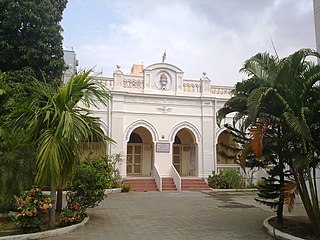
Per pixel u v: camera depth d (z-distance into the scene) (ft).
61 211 31.50
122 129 66.95
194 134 72.08
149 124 69.26
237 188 65.87
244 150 25.76
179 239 25.17
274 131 26.37
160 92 70.85
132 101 68.90
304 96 23.85
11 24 48.70
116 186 62.03
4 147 30.12
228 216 35.68
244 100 27.58
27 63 49.88
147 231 27.91
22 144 29.84
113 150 65.46
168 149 69.62
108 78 68.08
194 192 61.87
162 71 71.82
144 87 70.08
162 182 66.03
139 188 64.13
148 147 75.66
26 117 26.86
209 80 74.38
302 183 25.71
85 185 32.45
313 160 24.52
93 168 34.17
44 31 50.60
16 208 32.01
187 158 78.43
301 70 25.08
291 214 35.78
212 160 71.82
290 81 24.36
